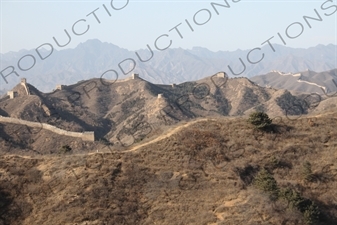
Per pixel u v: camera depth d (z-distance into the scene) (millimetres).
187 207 29297
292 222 27672
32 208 29516
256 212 28078
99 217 28312
